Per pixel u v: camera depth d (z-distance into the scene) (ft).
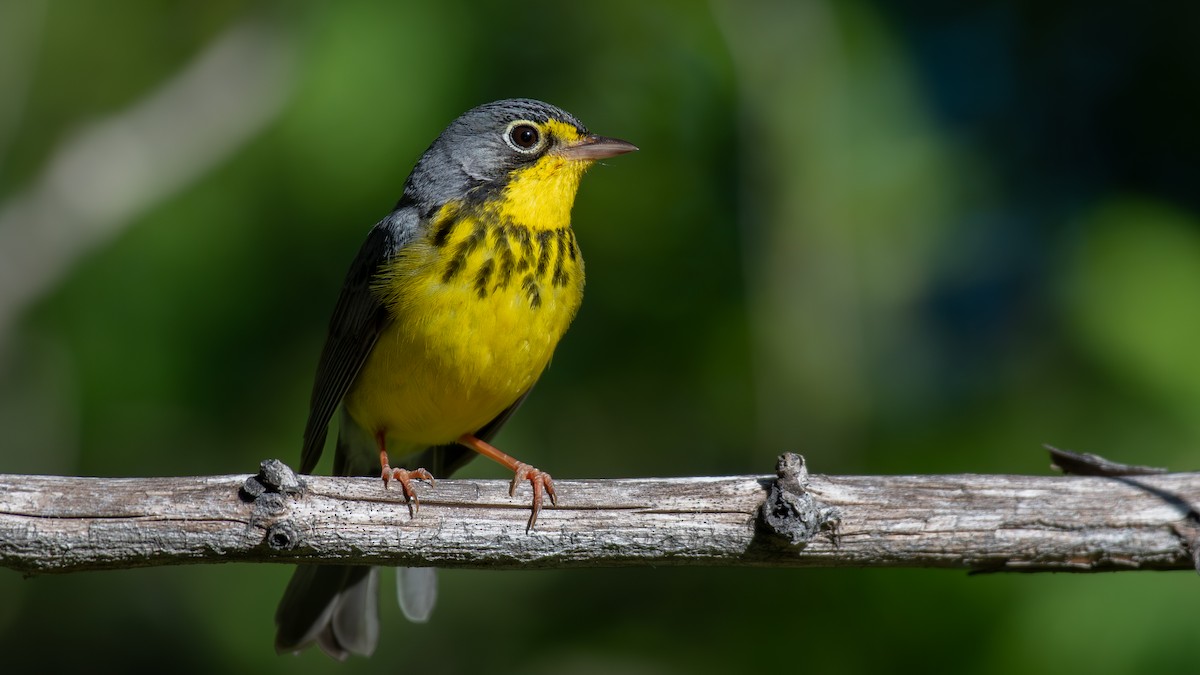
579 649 39.99
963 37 42.88
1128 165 42.14
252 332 42.52
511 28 42.01
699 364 42.47
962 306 41.32
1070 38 42.83
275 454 43.11
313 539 24.88
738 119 41.09
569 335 43.04
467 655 44.65
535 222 31.48
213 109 47.55
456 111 40.98
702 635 39.01
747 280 40.75
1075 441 34.65
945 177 39.91
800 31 40.27
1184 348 34.04
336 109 40.24
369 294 31.32
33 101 48.11
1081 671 31.96
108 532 24.22
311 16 44.01
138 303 42.55
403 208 32.73
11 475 24.49
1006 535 25.82
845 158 39.78
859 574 36.01
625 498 25.66
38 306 47.24
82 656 46.62
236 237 41.93
